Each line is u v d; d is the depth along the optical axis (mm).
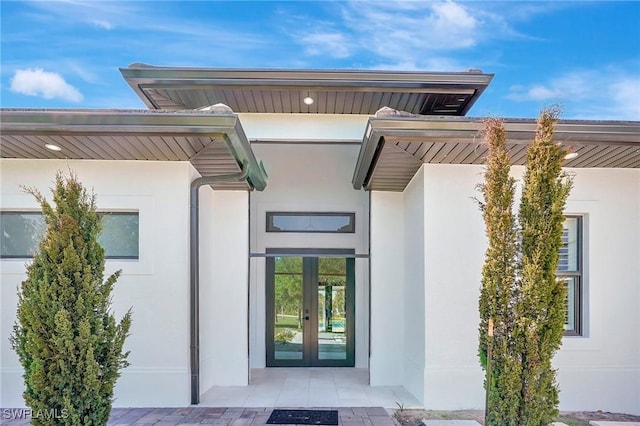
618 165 6109
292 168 9320
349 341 9156
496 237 3947
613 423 5242
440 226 6078
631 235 6223
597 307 6133
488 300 3988
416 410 5855
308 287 9266
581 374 6023
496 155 4023
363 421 5414
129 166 6156
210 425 5203
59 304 3777
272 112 8258
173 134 4918
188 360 6078
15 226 6148
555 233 3830
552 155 3906
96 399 3877
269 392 6891
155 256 6102
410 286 7020
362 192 9297
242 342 7523
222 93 7613
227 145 5355
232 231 7672
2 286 5941
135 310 6035
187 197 6164
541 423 3768
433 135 4945
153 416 5520
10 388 5836
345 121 8297
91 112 4684
